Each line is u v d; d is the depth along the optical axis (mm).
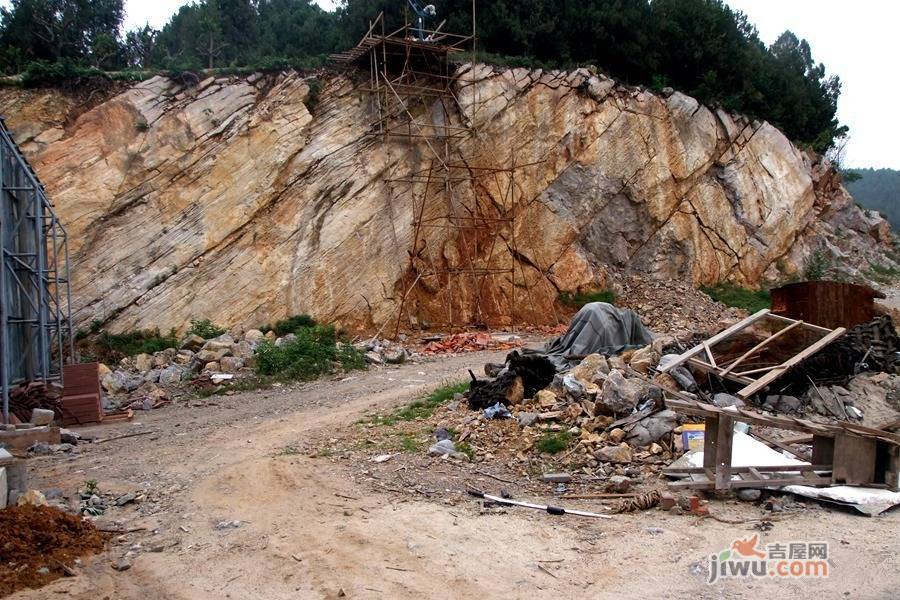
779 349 10383
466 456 8195
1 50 20953
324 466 8094
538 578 5266
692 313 24672
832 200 34844
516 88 24312
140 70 19703
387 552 5730
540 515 6547
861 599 4879
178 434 10414
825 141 34938
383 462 8188
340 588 5129
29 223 12500
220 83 19984
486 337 20047
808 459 7586
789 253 30375
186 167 18875
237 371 14781
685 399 8586
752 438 7918
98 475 8125
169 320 17844
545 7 27484
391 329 21141
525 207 24188
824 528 6062
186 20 31250
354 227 20812
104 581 5355
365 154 21500
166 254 18219
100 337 16891
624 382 8906
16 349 11281
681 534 6008
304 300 19672
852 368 10680
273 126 20172
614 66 28062
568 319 23938
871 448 6766
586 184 25406
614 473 7621
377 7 26500
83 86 18609
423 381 13781
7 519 5848
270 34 29531
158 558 5750
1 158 10203
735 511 6547
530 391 10023
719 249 28297
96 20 24703
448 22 26656
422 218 22297
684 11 30031
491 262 23328
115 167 18125
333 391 13180
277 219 19812
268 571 5469
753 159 29750
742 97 30531
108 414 12039
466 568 5438
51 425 10414
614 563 5496
